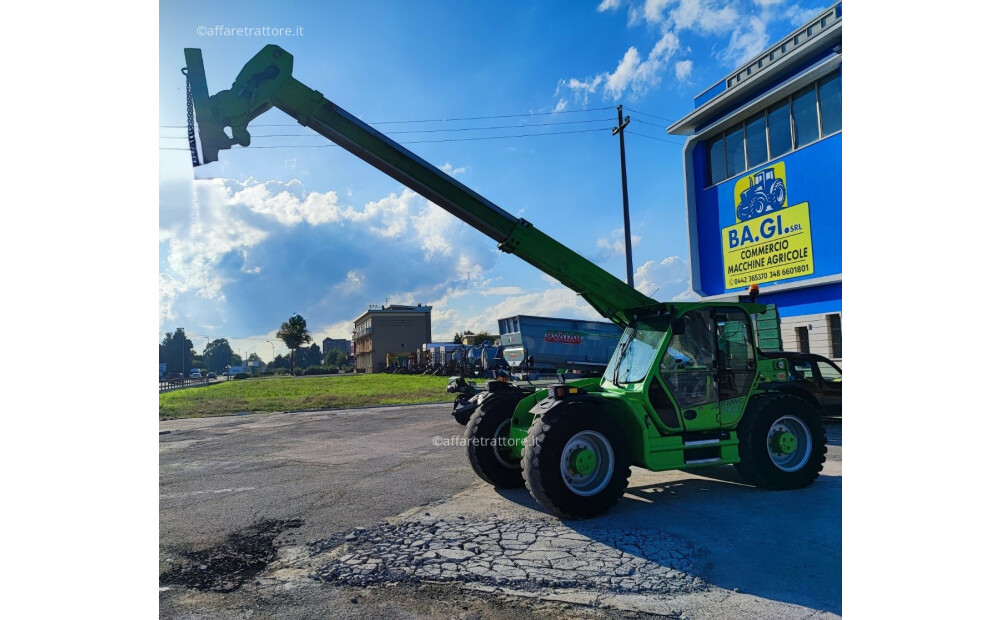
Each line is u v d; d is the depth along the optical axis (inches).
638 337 248.7
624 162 777.6
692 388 236.5
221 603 143.0
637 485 257.6
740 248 637.3
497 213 254.2
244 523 211.5
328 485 271.4
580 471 206.8
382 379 1781.5
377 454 358.0
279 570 165.3
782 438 245.4
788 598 139.3
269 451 382.0
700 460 231.5
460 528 196.7
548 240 257.0
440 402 767.1
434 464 319.3
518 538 184.7
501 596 143.2
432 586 149.5
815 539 180.5
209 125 230.5
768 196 600.4
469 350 1486.2
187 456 366.0
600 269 262.1
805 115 566.3
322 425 537.0
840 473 275.4
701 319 244.8
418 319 2974.9
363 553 174.6
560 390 217.9
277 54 238.7
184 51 230.7
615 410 227.5
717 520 202.2
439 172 250.1
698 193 698.2
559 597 141.9
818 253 548.7
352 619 133.3
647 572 155.3
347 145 246.8
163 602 144.0
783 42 577.6
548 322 717.9
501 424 261.0
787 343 581.6
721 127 663.1
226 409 711.7
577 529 193.9
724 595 141.6
